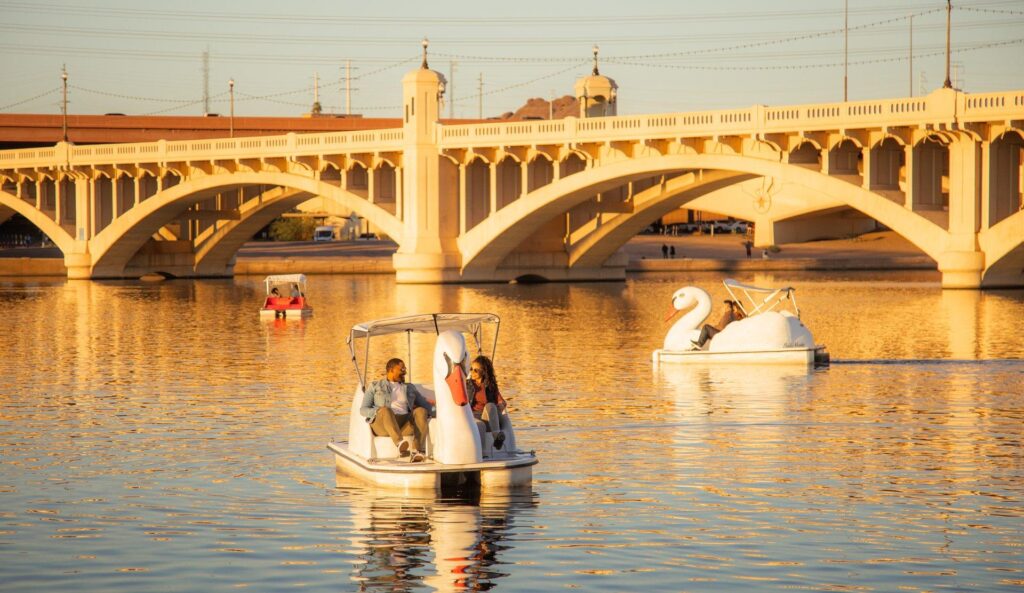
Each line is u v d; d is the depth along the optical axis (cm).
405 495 2780
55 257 17250
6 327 7519
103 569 2297
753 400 4262
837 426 3722
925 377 4862
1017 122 9262
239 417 3922
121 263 14838
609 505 2719
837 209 18525
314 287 12194
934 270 15912
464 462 2800
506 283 12788
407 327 3119
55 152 14912
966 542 2436
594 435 3591
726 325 5603
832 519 2603
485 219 12462
